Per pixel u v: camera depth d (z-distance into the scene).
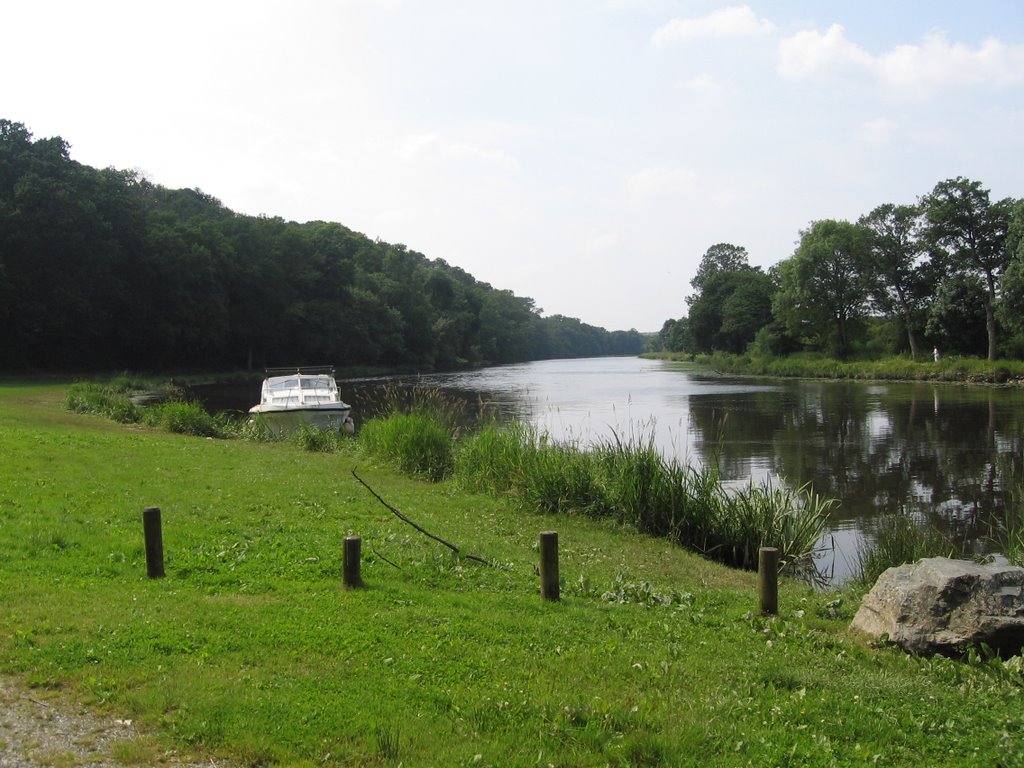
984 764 5.00
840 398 43.12
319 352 82.19
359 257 109.31
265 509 12.34
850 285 72.25
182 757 4.75
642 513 14.14
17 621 6.68
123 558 8.92
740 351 98.00
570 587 9.13
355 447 22.27
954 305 63.50
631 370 92.31
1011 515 15.83
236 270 72.38
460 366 108.00
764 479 19.81
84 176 56.00
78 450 16.50
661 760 4.85
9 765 4.57
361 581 8.37
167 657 6.12
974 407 36.50
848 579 12.12
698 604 8.92
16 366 51.88
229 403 44.03
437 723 5.22
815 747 5.09
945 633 7.24
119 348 61.94
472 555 10.10
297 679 5.79
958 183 61.00
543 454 16.12
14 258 49.88
